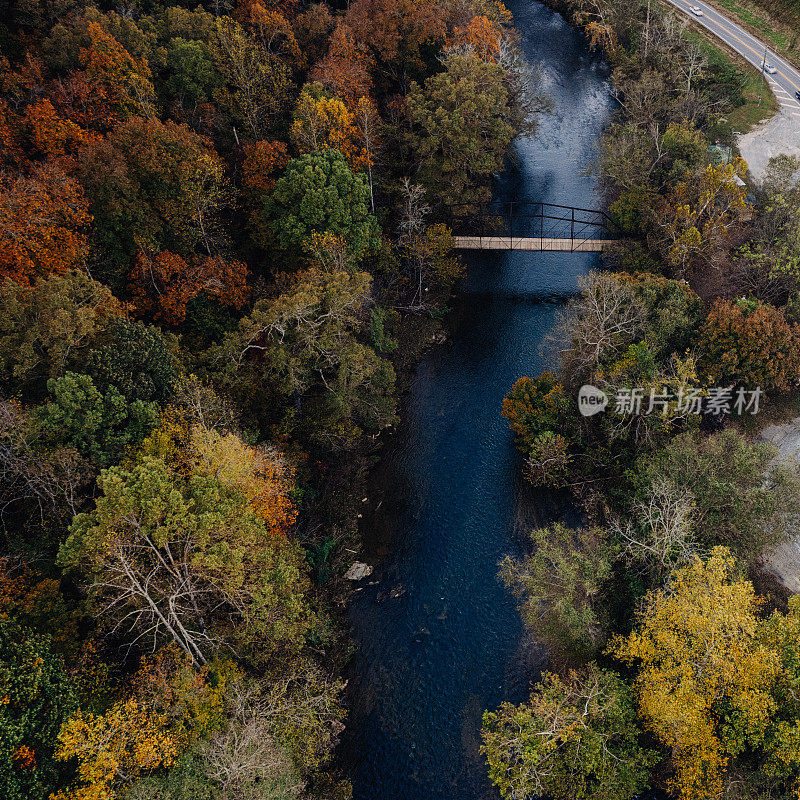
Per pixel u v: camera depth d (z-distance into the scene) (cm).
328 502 6975
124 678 4316
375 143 8669
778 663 4547
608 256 9150
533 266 9675
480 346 8781
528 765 4575
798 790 4391
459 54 9031
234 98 7769
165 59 7181
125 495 4119
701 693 4612
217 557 4275
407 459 7581
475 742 5541
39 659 3659
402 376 8444
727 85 11050
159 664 4159
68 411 4400
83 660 4069
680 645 4653
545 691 4947
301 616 5547
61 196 5181
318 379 7131
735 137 10594
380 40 8962
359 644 6153
